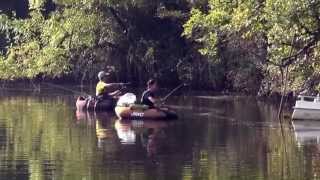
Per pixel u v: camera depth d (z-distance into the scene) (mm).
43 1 39344
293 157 17047
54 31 38594
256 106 30250
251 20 25938
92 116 26625
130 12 40125
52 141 19688
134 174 15117
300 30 24891
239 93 36125
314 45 25484
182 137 20500
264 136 20688
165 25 40656
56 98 34750
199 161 16578
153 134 21188
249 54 34375
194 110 28547
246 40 31672
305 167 15758
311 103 24578
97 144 19125
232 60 35719
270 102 32062
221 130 22062
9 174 15141
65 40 38781
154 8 40094
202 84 38688
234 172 15273
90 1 38875
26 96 36031
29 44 38906
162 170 15508
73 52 39500
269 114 27016
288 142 19422
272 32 25328
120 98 26641
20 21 39406
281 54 26500
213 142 19453
